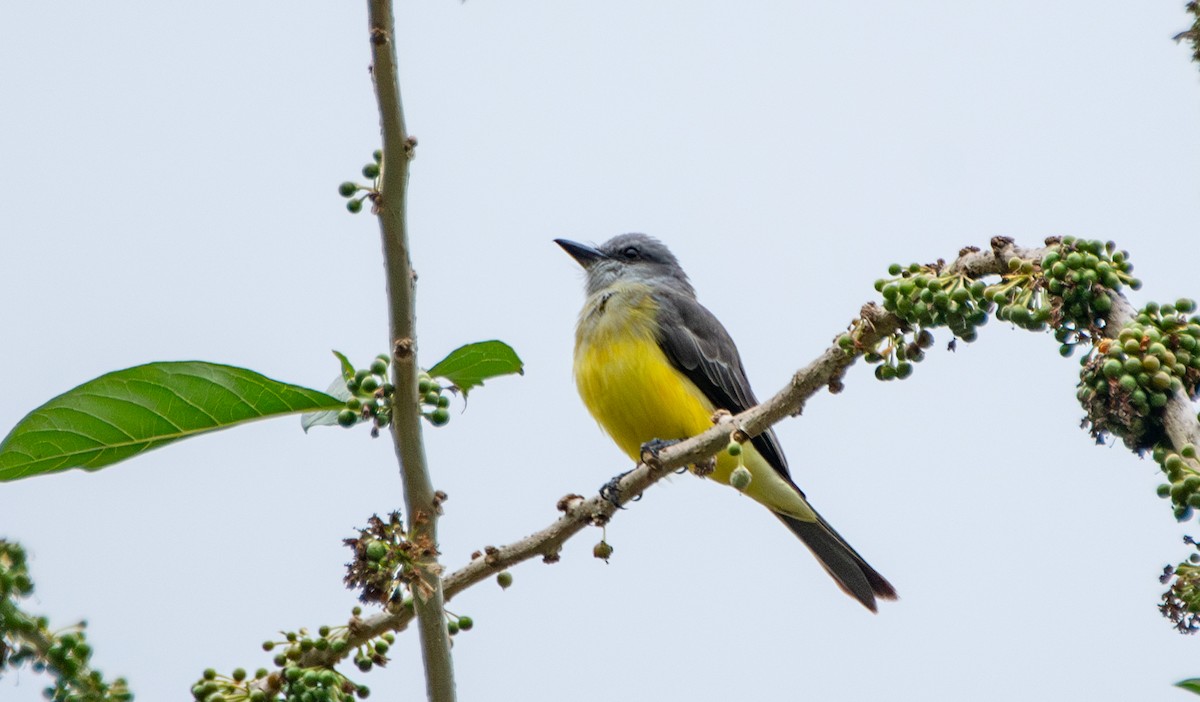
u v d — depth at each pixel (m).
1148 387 5.81
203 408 7.23
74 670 5.50
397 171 6.59
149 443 7.29
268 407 7.28
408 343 6.74
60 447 7.18
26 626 5.48
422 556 6.71
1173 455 5.47
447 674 6.79
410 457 6.85
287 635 7.01
